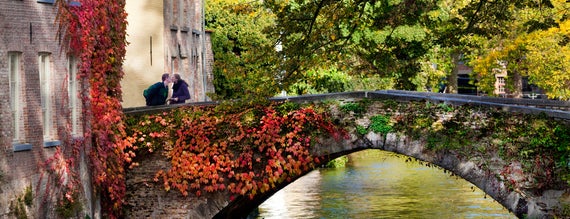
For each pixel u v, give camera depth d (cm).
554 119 2742
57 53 2569
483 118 2808
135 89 3947
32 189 2438
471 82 6178
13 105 2425
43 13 2511
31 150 2447
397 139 2891
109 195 2867
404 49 3062
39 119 2483
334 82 5297
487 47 5716
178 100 3322
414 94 3069
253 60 2923
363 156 6756
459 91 8694
